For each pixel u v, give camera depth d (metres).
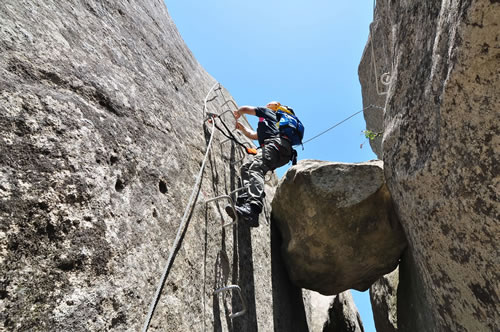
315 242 3.28
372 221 3.05
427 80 1.76
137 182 1.85
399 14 2.38
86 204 1.44
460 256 1.71
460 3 1.33
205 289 2.26
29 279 1.13
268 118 3.69
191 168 2.62
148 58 2.78
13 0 1.58
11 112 1.28
